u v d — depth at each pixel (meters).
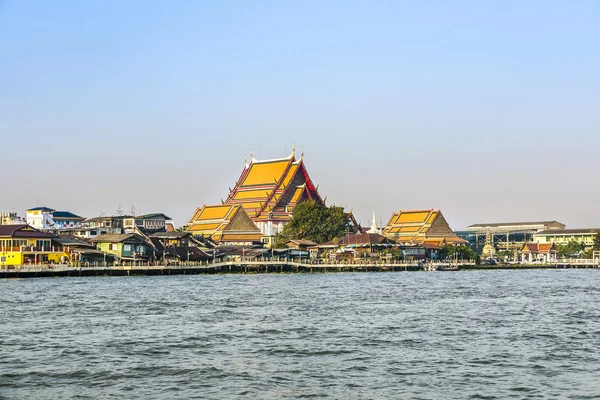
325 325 71.75
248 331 67.56
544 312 83.88
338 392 45.78
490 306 90.75
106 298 97.62
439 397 44.66
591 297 105.50
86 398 44.62
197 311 82.94
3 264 145.12
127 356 55.66
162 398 44.62
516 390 46.09
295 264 183.00
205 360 54.38
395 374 50.22
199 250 181.88
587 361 54.19
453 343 61.47
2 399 44.22
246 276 161.38
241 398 44.62
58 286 118.94
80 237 178.38
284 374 50.16
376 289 120.06
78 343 60.81
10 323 72.06
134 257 159.38
